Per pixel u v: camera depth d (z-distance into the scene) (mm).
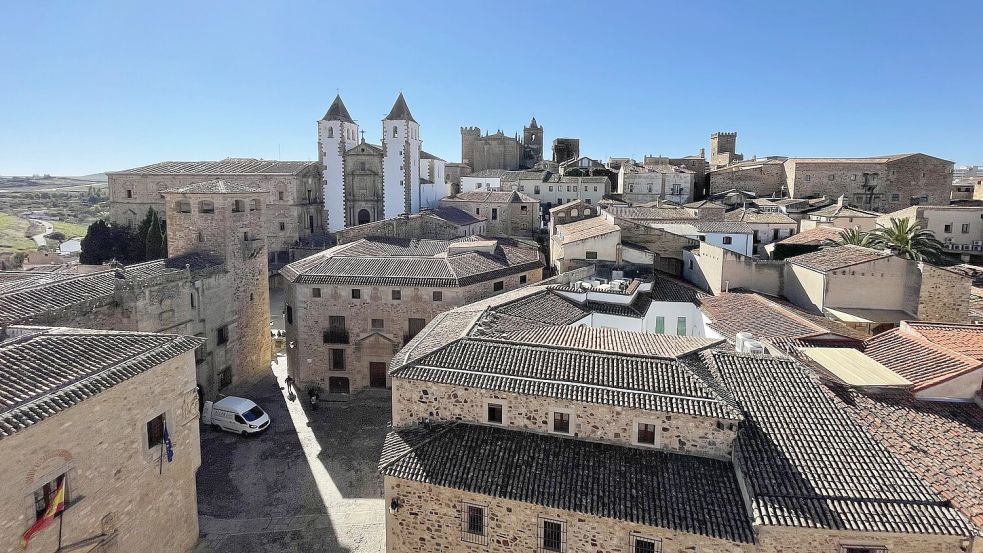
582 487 19781
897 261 35719
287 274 44812
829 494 17953
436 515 21781
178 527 24625
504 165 150500
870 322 34250
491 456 21359
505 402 22391
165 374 23469
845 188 96750
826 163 96938
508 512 20672
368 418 39219
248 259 46375
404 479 21266
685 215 64688
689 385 21203
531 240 71438
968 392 22781
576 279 42969
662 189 104250
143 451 22250
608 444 21328
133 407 21703
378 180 94312
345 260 45469
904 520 17062
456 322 29328
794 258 40969
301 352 43625
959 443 20219
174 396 24078
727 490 19109
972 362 23031
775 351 26719
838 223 65750
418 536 22219
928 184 93750
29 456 17406
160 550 23469
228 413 36906
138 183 96625
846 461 19141
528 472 20578
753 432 20391
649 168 107250
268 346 50000
